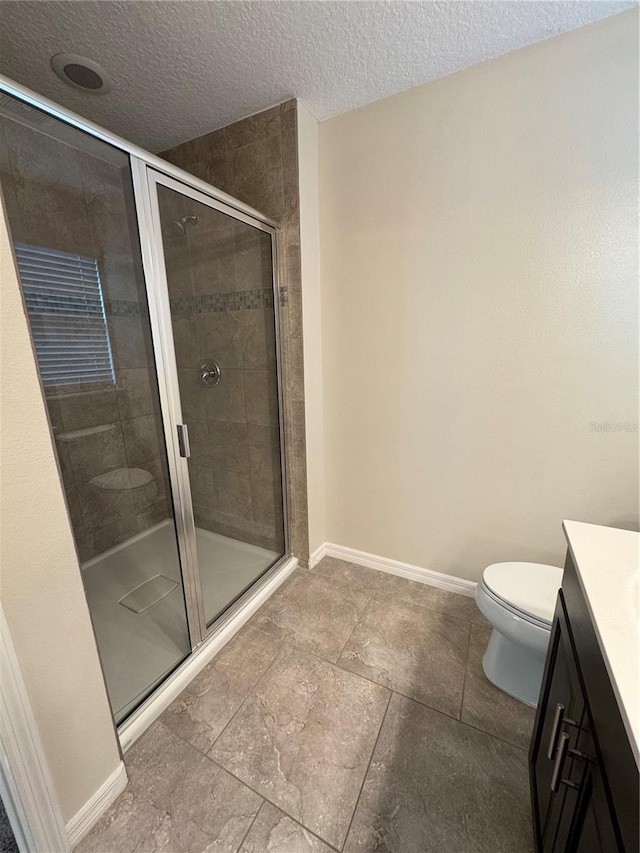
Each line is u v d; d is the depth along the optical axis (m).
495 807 1.03
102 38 1.25
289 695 1.37
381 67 1.42
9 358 0.75
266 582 1.96
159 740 1.21
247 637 1.65
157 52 1.32
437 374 1.75
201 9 1.14
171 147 1.98
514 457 1.67
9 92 0.91
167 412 1.46
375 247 1.76
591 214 1.35
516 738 1.21
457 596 1.91
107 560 2.08
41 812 0.86
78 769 0.95
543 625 1.18
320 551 2.23
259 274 1.85
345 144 1.72
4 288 0.73
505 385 1.62
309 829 0.99
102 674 0.99
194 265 1.64
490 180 1.48
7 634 0.77
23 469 0.78
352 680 1.43
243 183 1.83
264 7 1.14
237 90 1.54
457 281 1.62
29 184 1.56
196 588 1.54
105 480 2.05
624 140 1.26
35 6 1.12
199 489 1.99
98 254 1.77
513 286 1.52
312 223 1.81
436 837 0.96
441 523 1.91
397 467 1.96
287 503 2.12
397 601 1.88
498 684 1.38
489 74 1.40
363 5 1.14
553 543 1.67
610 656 0.56
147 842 0.97
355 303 1.87
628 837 0.43
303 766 1.13
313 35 1.26
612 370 1.43
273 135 1.69
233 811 1.03
